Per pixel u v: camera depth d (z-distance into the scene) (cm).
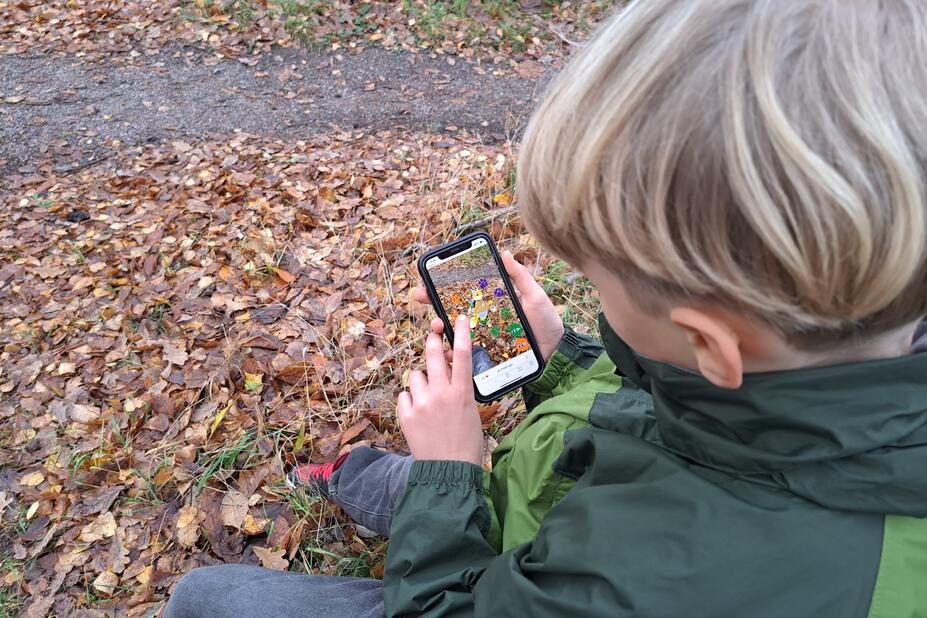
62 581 196
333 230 324
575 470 100
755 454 68
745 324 57
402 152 399
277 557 192
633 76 53
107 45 550
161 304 292
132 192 379
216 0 589
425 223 317
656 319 66
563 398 121
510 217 310
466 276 134
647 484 76
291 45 557
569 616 74
